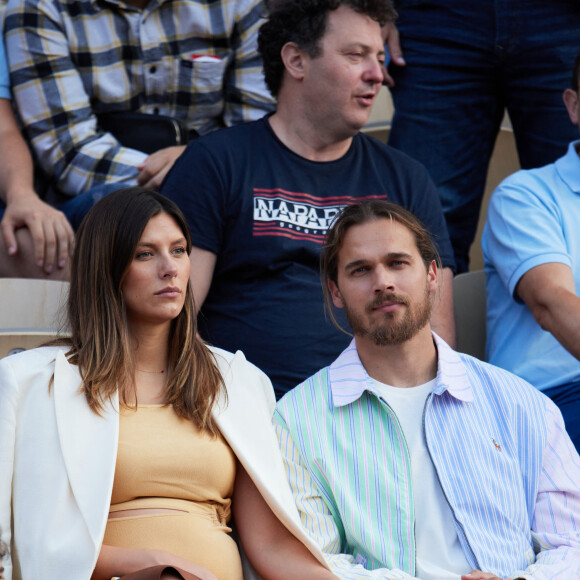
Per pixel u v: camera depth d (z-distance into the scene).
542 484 10.06
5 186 14.41
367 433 10.00
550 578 9.24
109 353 9.85
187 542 9.28
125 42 15.78
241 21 16.14
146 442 9.62
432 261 10.69
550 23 15.68
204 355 10.45
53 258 13.55
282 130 13.38
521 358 13.02
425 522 9.63
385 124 19.36
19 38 15.30
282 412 10.30
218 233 12.83
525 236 13.16
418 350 10.30
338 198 13.17
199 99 16.16
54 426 9.38
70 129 15.20
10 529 9.05
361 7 13.16
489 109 16.39
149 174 14.42
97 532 8.86
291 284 12.66
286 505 9.64
